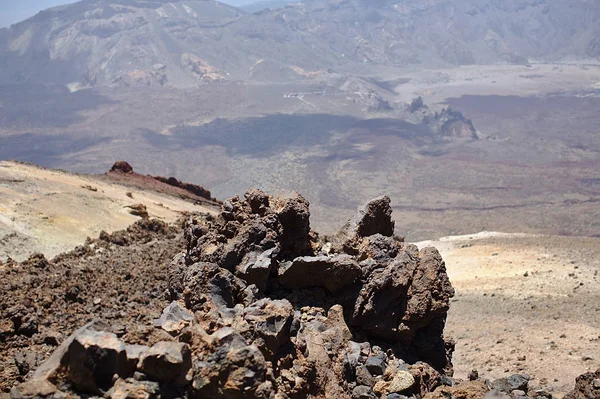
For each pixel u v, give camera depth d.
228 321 15.09
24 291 24.30
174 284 19.36
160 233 38.69
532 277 51.59
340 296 18.34
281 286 18.50
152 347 12.34
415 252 19.44
